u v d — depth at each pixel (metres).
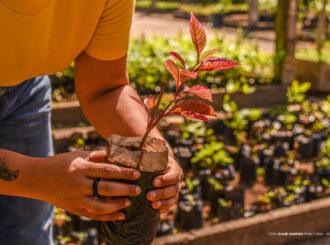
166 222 2.88
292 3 5.71
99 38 1.32
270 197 3.46
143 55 5.93
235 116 4.65
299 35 13.14
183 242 2.48
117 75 1.41
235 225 2.62
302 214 2.80
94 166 0.99
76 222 2.93
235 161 4.13
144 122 1.30
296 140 4.55
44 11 1.18
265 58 6.39
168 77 5.62
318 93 7.02
